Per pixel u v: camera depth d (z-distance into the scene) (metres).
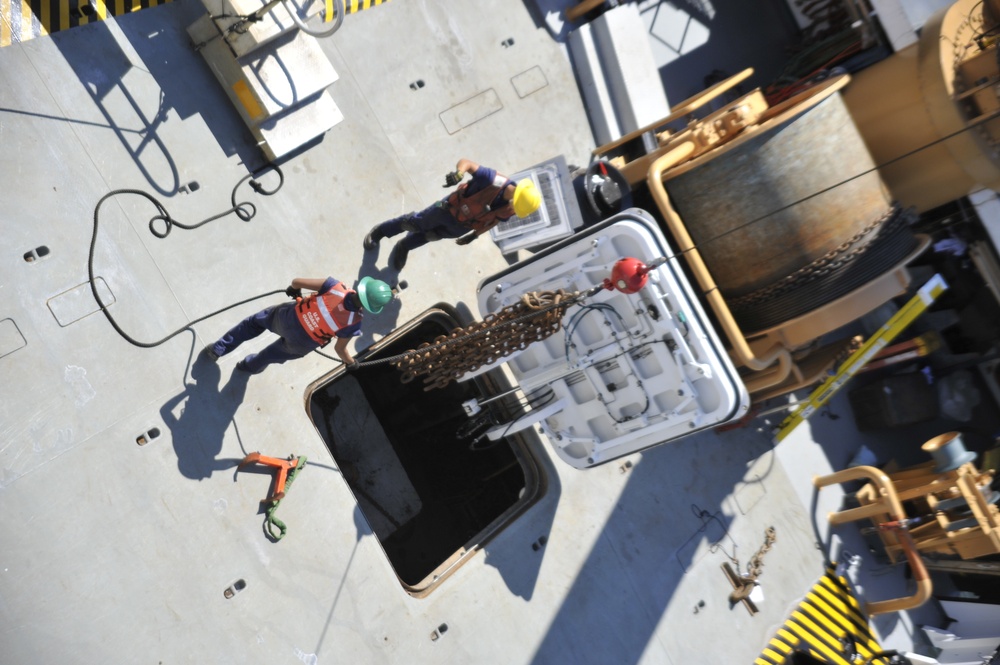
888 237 6.28
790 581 8.27
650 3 9.77
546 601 6.79
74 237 5.61
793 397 8.91
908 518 8.77
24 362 5.29
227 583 5.57
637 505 7.52
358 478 8.43
